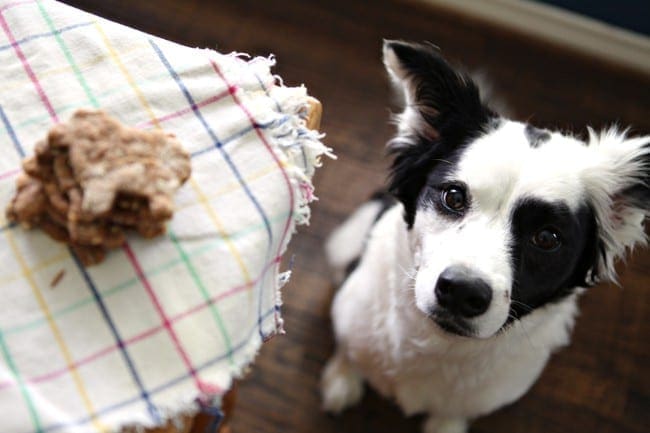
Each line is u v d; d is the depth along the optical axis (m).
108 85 0.38
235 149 0.38
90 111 0.35
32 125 0.37
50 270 0.35
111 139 0.35
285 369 0.70
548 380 0.73
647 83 0.94
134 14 0.83
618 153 0.51
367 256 0.63
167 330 0.35
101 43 0.39
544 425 0.71
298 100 0.40
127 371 0.34
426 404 0.65
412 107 0.53
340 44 0.90
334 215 0.78
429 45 0.66
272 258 0.38
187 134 0.38
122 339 0.34
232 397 0.48
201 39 0.85
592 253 0.54
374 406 0.70
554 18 0.94
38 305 0.34
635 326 0.77
